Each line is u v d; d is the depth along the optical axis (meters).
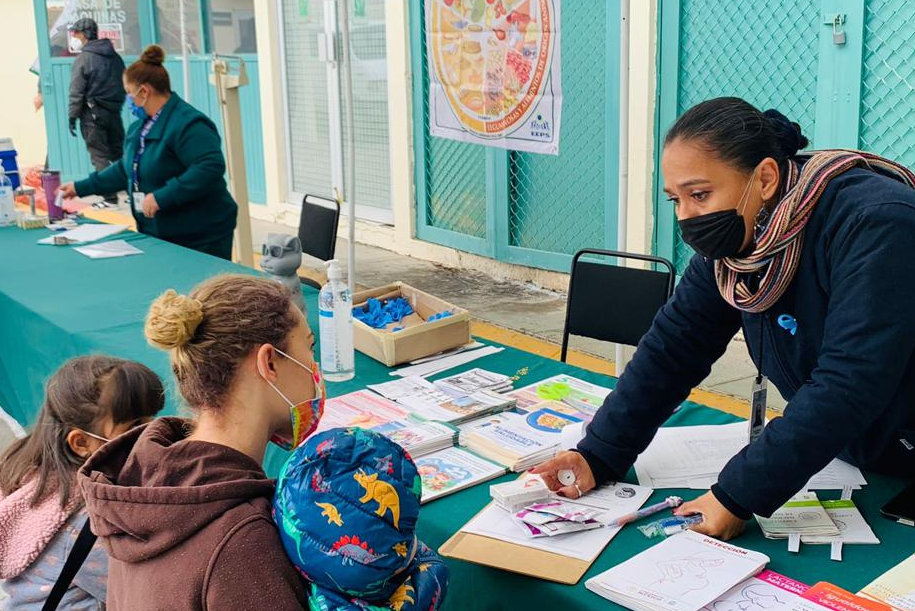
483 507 1.63
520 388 2.21
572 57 4.90
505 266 5.65
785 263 1.48
